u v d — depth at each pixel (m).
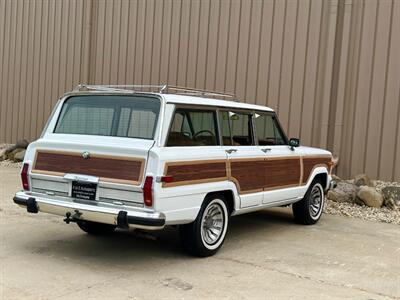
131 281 5.23
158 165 5.36
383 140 11.17
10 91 18.69
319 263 6.19
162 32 14.52
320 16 11.89
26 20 18.11
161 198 5.38
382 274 5.86
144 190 5.34
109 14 15.73
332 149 11.82
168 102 5.77
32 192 6.19
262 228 8.14
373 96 11.30
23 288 4.89
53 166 6.01
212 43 13.52
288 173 7.69
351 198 10.13
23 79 18.25
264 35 12.66
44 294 4.75
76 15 16.55
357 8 11.48
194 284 5.21
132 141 5.70
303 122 12.13
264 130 7.48
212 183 6.10
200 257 6.20
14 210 8.60
